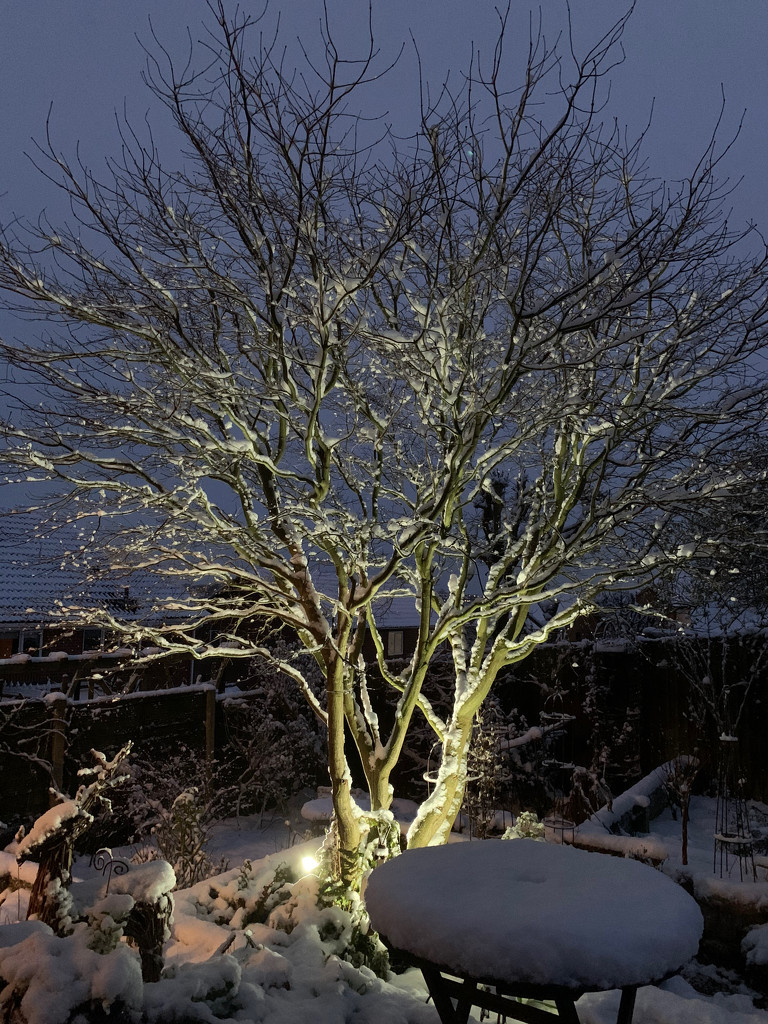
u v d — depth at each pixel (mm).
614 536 7277
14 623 14000
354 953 5289
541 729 10492
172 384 5625
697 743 10094
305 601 6152
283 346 5621
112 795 9500
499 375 5930
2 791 8586
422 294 6348
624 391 6906
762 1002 6020
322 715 6625
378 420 6746
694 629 10484
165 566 6625
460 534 8062
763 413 6043
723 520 6559
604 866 3584
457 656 7543
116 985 3062
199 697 10891
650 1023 4809
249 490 6402
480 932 2889
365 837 6137
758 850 8055
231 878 6332
